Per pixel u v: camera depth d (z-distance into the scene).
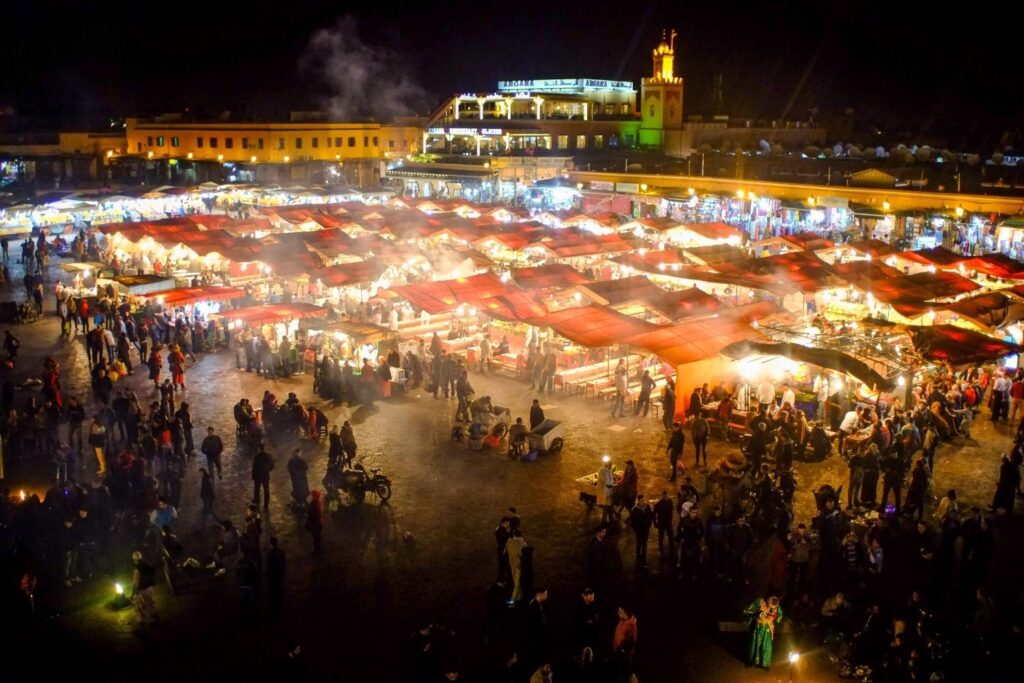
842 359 21.91
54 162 88.62
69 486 16.61
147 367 28.72
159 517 15.99
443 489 19.72
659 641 14.06
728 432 22.59
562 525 18.00
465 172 71.06
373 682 12.89
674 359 23.20
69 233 53.38
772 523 17.56
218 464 19.89
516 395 26.36
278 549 14.52
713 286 33.44
